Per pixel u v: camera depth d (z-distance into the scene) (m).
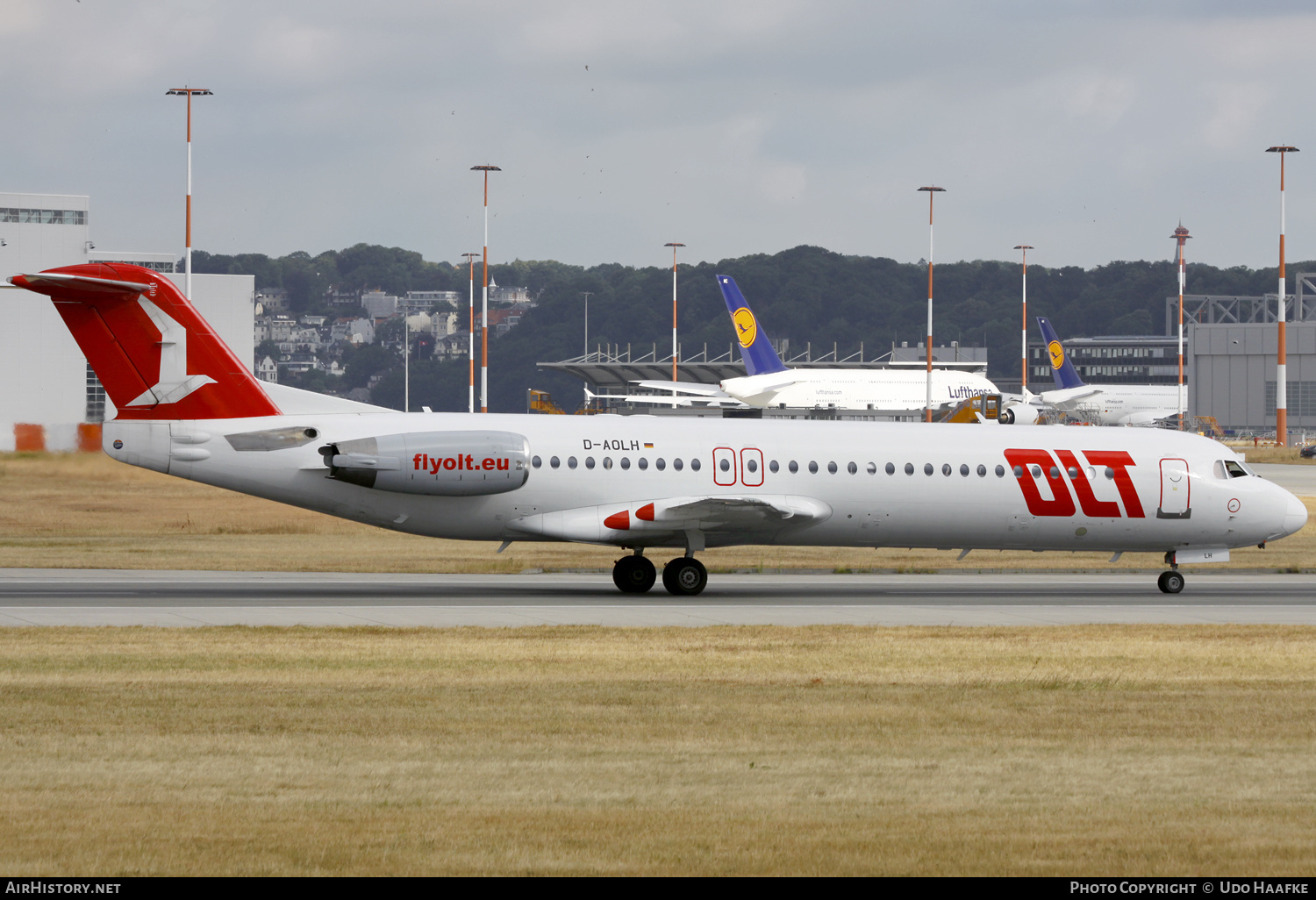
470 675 63.28
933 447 109.62
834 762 45.97
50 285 95.25
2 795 40.44
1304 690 62.00
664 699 57.62
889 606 97.69
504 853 34.62
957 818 38.50
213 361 99.69
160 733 49.66
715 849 35.12
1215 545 114.44
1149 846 35.78
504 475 100.62
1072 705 57.56
